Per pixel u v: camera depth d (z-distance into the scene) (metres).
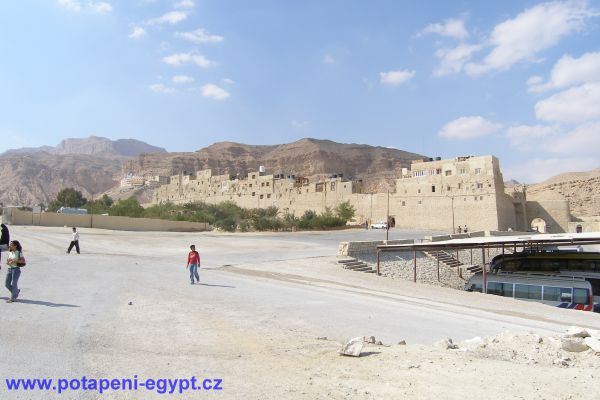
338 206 101.81
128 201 100.88
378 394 7.55
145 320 12.87
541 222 93.06
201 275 25.52
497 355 10.36
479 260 53.53
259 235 70.19
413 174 97.31
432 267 43.97
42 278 20.16
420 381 8.27
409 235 71.06
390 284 27.94
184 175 153.38
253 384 7.96
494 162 87.00
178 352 9.88
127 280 21.25
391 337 13.03
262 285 22.97
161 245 46.06
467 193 86.94
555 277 29.62
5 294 15.69
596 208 102.00
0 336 10.19
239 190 130.38
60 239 44.28
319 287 23.94
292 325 13.70
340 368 9.05
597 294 29.22
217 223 84.50
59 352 9.30
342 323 14.59
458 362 9.59
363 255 38.97
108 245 43.00
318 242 55.16
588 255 31.88
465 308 21.16
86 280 20.36
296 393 7.54
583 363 9.82
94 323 12.06
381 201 100.31
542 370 9.14
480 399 7.40
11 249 14.27
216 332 11.96
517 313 21.12
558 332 16.05
